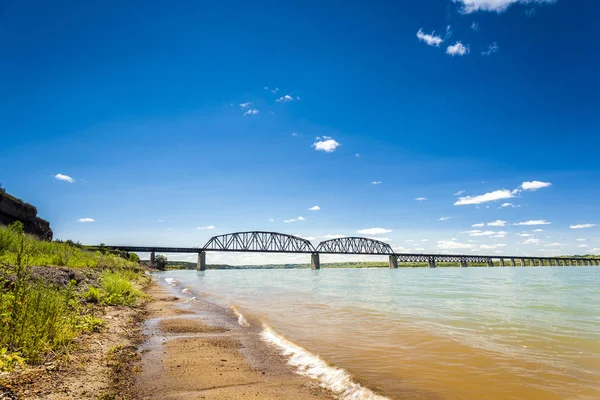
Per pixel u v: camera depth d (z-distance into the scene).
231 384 6.34
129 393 5.67
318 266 184.75
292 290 29.23
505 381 6.54
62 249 20.45
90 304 12.60
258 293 25.70
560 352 8.54
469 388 6.20
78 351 7.35
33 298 7.33
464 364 7.58
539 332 10.93
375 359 7.97
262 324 12.32
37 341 6.52
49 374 5.82
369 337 10.23
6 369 5.47
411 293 26.00
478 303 19.16
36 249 16.80
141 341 9.36
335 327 11.77
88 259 23.11
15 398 4.72
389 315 14.41
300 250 184.00
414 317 13.92
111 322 10.91
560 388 6.17
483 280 50.62
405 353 8.48
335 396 5.88
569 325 12.19
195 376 6.70
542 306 17.84
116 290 15.88
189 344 9.25
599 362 7.72
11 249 14.28
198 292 26.38
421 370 7.18
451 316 14.20
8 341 6.26
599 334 10.62
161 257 141.25
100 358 7.21
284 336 10.33
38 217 39.16
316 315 14.44
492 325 12.13
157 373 6.77
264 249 174.38
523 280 49.81
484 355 8.27
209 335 10.47
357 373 7.00
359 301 19.97
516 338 10.08
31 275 11.05
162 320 12.73
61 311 8.27
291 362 7.88
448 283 41.97
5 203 33.06
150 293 22.97
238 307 16.89
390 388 6.20
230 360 7.87
